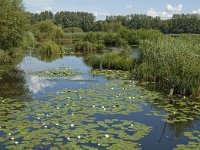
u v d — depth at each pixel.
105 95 15.67
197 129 10.94
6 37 31.75
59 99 14.75
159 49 20.53
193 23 95.25
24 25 34.34
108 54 28.14
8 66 28.89
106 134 9.81
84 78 21.50
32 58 37.25
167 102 14.48
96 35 65.75
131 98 15.02
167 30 100.50
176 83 16.23
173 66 17.47
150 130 10.59
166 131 10.66
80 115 12.05
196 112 12.84
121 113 12.48
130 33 63.81
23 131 10.08
